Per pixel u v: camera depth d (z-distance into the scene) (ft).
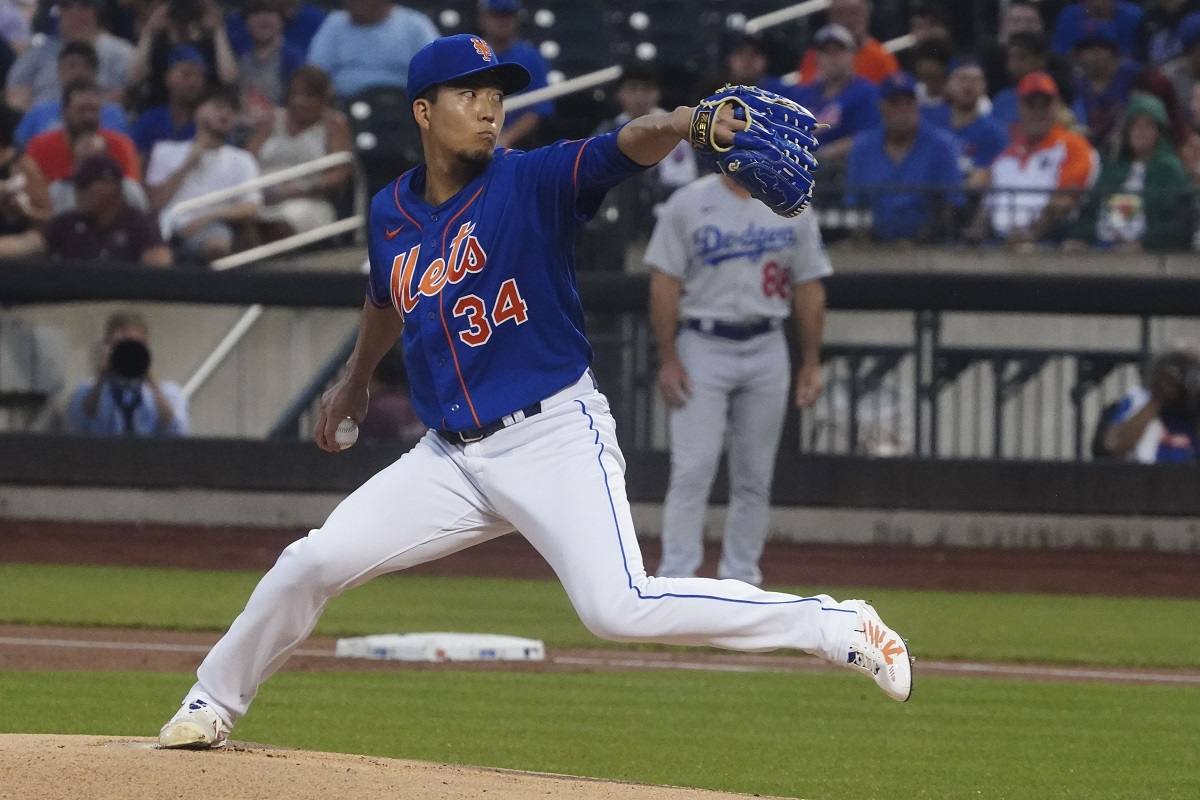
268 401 156.76
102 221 158.61
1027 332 155.84
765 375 112.16
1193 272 163.43
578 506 49.52
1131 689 90.74
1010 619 121.19
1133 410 150.20
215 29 181.78
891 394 153.99
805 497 148.36
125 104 182.50
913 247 165.07
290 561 51.65
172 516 152.15
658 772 63.26
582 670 94.07
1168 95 171.63
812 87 176.96
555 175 49.16
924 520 148.36
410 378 52.47
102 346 153.17
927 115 177.99
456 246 50.06
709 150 47.03
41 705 75.92
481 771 51.67
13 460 151.53
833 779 62.85
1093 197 165.89
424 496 51.47
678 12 212.64
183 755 48.85
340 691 82.94
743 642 49.75
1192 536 147.54
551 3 211.61
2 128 171.01
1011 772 65.36
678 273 111.14
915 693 87.92
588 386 51.16
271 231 167.53
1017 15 190.60
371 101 183.21
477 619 114.83
